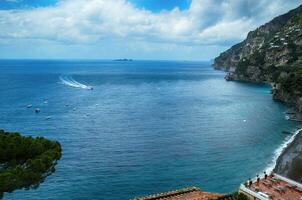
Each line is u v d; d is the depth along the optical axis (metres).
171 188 87.31
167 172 97.94
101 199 81.44
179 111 197.62
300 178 91.00
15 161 36.78
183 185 89.12
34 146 38.75
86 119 173.25
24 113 187.38
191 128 153.88
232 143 128.00
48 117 176.50
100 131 147.62
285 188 65.75
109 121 168.62
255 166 102.06
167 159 109.25
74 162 106.00
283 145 124.25
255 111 196.25
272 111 195.38
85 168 100.75
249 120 171.12
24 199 80.19
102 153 115.69
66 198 81.44
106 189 86.69
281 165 100.81
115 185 89.00
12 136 39.75
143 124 162.00
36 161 35.97
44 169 36.53
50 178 92.62
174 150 119.25
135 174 96.31
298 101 190.75
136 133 144.38
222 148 121.38
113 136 138.88
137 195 83.44
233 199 62.41
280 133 143.25
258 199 60.81
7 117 175.75
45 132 145.12
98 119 173.50
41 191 84.69
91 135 140.50
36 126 156.75
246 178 92.88
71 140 132.50
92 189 86.44
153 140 132.88
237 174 96.06
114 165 103.56
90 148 121.56
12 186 33.50
